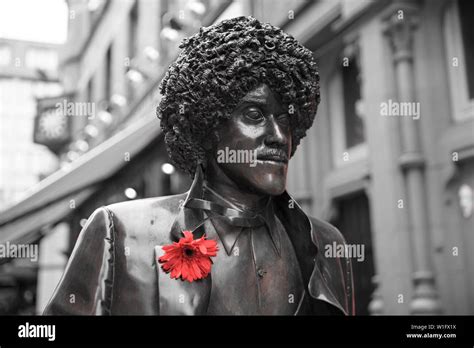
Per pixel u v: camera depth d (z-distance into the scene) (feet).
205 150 3.94
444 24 13.46
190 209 3.74
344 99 15.55
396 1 13.26
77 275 3.47
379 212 13.35
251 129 3.72
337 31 14.43
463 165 12.76
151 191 13.08
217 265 3.61
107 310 3.38
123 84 14.20
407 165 12.96
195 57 3.82
